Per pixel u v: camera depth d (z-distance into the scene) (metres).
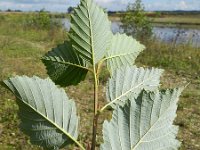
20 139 1.42
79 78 0.16
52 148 0.14
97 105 0.15
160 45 3.73
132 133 0.14
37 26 6.02
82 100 2.08
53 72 0.16
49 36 4.91
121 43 0.17
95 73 0.15
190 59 3.37
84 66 0.15
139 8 4.19
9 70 2.71
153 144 0.13
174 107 0.14
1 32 5.51
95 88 0.15
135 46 0.17
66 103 0.14
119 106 0.14
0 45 3.87
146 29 4.18
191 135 1.60
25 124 0.14
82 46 0.15
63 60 0.16
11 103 1.79
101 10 0.15
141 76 0.16
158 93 0.14
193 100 2.13
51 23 6.05
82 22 0.15
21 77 0.14
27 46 4.00
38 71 2.75
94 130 0.14
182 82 2.68
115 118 0.13
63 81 0.16
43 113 0.14
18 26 6.14
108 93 0.15
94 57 0.15
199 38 4.13
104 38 0.15
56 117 0.14
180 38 4.03
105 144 0.13
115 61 0.16
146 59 3.37
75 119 0.14
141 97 0.14
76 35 0.15
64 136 0.14
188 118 1.81
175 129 0.14
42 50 3.85
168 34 4.58
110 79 0.16
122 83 0.16
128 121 0.14
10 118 1.61
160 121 0.14
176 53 3.54
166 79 2.75
